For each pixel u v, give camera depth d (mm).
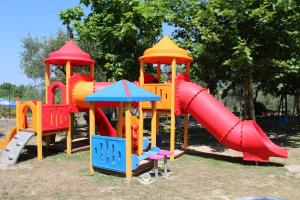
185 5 14859
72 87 12688
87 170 9711
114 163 8898
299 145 14773
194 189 7789
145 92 9438
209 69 16594
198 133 19594
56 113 11977
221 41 13984
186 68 12695
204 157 11859
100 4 18469
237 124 10547
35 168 10047
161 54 11359
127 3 17703
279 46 14305
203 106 11000
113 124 21578
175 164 10617
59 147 13148
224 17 14109
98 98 9023
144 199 7051
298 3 13695
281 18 13508
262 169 9875
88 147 13516
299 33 13656
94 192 7566
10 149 10945
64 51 12945
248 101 16453
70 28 19922
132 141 10484
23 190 7750
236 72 16422
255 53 14148
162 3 15453
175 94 11383
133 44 18406
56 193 7512
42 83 23859
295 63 14164
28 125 12609
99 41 18875
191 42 14875
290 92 26875
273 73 14789
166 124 25156
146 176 8656
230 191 7641
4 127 23000
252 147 10234
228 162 10945
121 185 8125
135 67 18422
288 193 7508
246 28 14148
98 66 21672
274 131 20391
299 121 24766
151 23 17906
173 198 7117
